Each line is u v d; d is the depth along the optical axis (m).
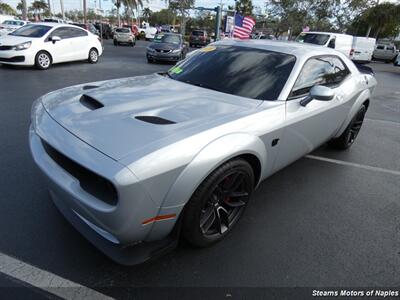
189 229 2.25
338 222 3.05
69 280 2.14
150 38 40.91
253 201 3.29
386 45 34.28
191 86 3.14
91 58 12.87
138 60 15.91
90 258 2.34
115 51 20.09
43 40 10.55
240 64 3.29
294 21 34.66
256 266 2.40
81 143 1.97
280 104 2.83
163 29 45.25
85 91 2.84
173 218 2.05
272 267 2.40
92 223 2.05
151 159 1.84
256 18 56.75
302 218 3.06
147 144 1.93
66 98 2.71
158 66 14.06
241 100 2.81
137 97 2.69
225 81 3.13
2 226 2.60
